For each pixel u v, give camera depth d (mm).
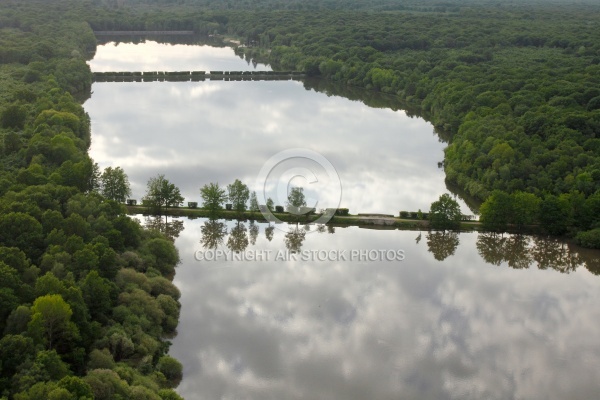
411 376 127062
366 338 138500
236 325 140875
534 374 129125
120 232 153000
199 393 119188
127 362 118938
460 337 140500
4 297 112625
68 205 160875
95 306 123688
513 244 188750
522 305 155625
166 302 140375
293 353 132250
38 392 94125
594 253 182500
